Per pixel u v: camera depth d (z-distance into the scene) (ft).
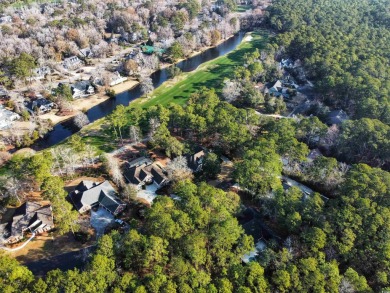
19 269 236.63
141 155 428.97
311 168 368.27
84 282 226.79
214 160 386.73
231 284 236.02
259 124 462.60
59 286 229.66
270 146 381.81
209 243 268.82
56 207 307.58
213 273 258.16
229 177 394.73
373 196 302.66
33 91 581.53
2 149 441.27
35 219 316.60
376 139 390.83
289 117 512.22
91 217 340.18
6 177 350.84
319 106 518.37
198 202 295.89
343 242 269.85
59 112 543.80
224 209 294.87
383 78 542.57
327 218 288.10
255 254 290.76
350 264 267.18
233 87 563.89
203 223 280.10
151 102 577.02
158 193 371.15
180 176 372.58
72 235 317.42
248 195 363.15
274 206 315.37
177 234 265.54
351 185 313.53
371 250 263.29
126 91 617.21
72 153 397.80
